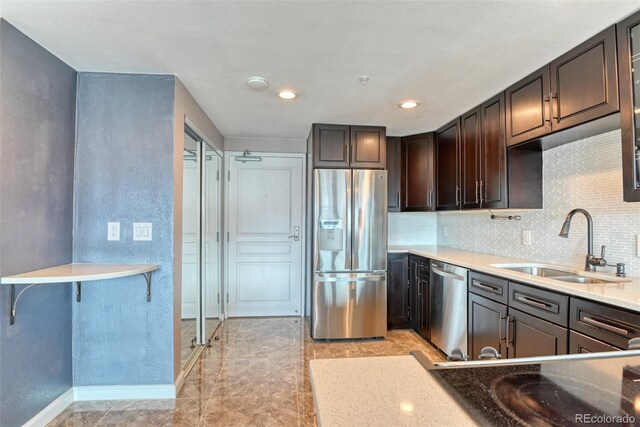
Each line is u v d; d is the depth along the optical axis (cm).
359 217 337
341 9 152
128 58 201
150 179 225
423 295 336
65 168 212
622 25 160
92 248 222
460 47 186
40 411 193
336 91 251
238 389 240
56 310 206
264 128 362
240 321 402
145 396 225
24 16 159
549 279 193
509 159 249
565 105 192
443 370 80
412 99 268
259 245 421
